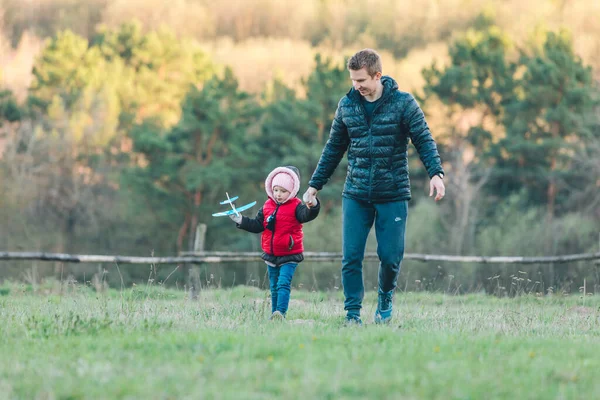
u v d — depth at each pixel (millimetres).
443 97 49094
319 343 5781
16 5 91500
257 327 6836
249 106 49281
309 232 43375
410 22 94125
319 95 47531
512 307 10664
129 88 60188
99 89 56906
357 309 7762
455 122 49438
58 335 6270
